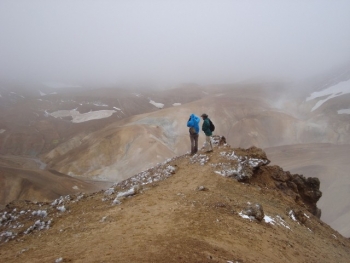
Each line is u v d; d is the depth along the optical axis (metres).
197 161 16.47
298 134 118.81
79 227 9.73
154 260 6.63
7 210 13.64
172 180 13.98
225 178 14.27
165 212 9.91
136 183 14.82
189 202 10.83
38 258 7.59
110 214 10.30
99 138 114.00
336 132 114.62
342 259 12.09
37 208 13.48
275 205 13.80
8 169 78.12
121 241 7.85
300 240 11.38
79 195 14.58
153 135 111.69
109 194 13.62
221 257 7.25
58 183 76.69
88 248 7.66
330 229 16.95
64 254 7.52
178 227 8.70
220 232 8.77
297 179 20.03
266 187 16.02
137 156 101.50
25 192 70.44
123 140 109.19
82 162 103.56
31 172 80.19
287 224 12.35
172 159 18.52
